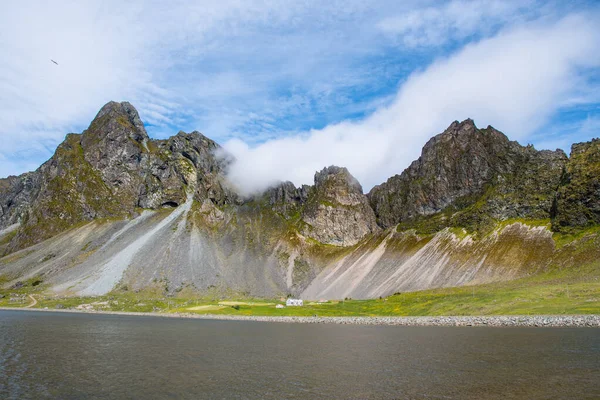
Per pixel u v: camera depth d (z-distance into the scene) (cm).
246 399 4922
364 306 19825
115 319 17838
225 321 17200
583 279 17150
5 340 10006
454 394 5025
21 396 5078
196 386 5562
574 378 5631
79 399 4966
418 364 6894
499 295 16212
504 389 5172
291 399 4916
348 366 6875
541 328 11144
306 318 17438
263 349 8875
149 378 6047
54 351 8488
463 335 10444
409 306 17938
